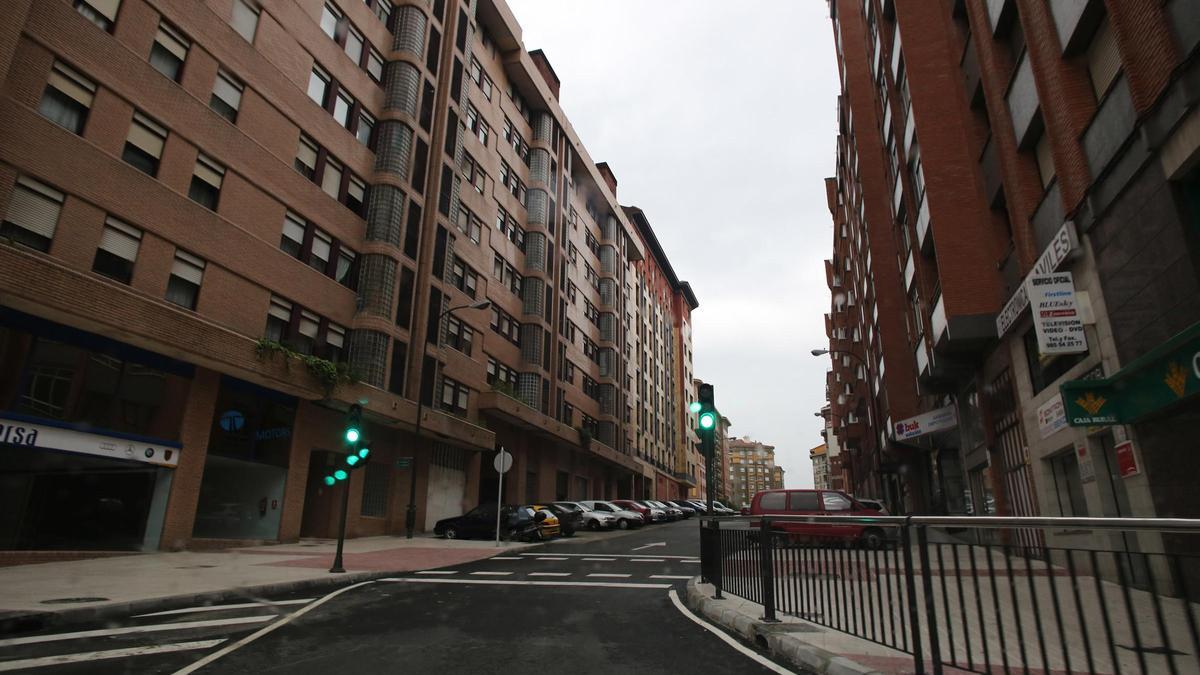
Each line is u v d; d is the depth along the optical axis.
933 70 17.64
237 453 18.22
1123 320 9.31
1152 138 8.09
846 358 53.47
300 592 10.34
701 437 10.95
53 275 12.87
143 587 9.66
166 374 16.19
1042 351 10.35
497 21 36.25
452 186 29.50
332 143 22.84
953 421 20.95
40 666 5.72
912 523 5.11
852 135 34.38
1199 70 7.23
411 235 25.95
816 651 5.68
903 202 22.48
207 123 17.92
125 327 14.26
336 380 20.33
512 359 37.22
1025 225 13.07
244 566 12.80
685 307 96.56
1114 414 9.31
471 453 31.39
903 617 5.17
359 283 23.69
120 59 15.63
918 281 20.19
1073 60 10.56
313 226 21.77
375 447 24.36
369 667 5.78
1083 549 3.81
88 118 14.87
